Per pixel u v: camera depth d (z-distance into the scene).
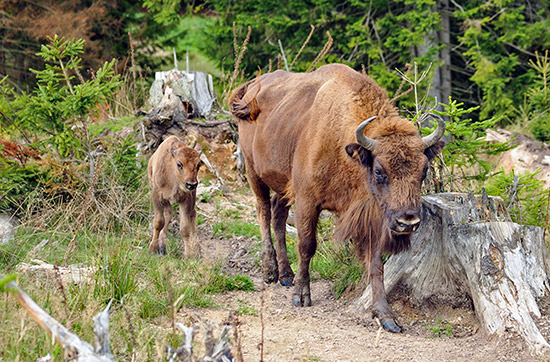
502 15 27.48
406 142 8.12
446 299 9.12
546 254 9.28
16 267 9.33
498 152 11.89
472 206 9.44
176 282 9.82
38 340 6.43
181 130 17.98
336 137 9.15
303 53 28.62
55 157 13.59
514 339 7.81
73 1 30.23
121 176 14.16
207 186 17.08
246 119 11.91
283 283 11.33
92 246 10.91
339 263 11.46
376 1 28.55
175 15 30.56
